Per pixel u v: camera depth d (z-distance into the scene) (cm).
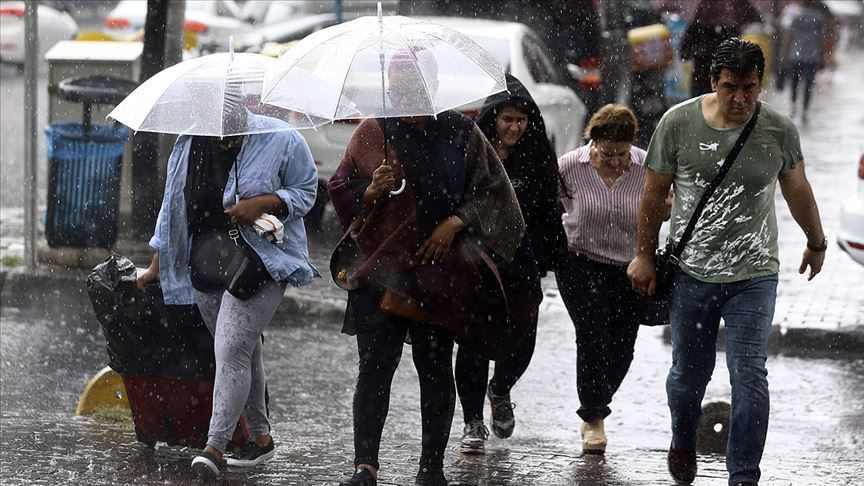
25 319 2748
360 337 1483
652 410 2203
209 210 1566
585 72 4588
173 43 3150
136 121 1528
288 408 2136
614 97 4753
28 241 2970
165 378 1650
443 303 1455
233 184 1556
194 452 1712
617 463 1733
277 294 1577
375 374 1475
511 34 3700
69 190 2975
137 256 3092
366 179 1462
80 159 2964
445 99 1438
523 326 1556
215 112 1525
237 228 1560
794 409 2197
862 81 8469
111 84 2961
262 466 1642
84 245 3000
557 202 1730
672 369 1550
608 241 1783
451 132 1466
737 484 1438
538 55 3859
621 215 1777
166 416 1667
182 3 3150
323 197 3472
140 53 3189
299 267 1566
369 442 1465
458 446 1831
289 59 1476
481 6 4594
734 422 1449
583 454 1800
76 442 1733
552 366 2458
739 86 1426
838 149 5238
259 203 1545
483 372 1730
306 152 1598
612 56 4738
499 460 1725
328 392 2250
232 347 1549
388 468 1659
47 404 2120
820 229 1520
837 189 4309
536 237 1733
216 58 1588
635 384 2362
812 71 6444
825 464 1758
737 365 1456
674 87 5038
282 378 2334
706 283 1485
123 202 3189
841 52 11350
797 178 1483
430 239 1441
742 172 1451
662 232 3469
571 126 3862
